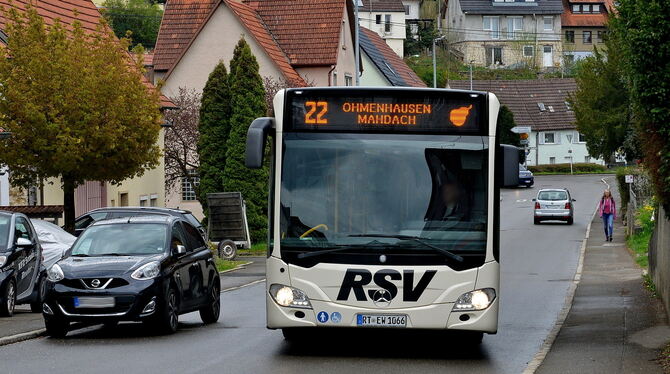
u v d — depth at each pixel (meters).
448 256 28.14
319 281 28.19
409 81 173.00
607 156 111.75
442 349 32.19
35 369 27.84
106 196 83.75
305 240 28.41
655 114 29.45
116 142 60.78
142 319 34.97
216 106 100.94
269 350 31.64
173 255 37.25
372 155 28.78
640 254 75.69
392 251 28.16
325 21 131.25
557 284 58.22
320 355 30.53
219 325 39.81
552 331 35.75
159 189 97.94
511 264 73.12
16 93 57.84
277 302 28.38
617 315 39.31
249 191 99.06
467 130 28.97
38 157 59.56
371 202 28.52
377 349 31.98
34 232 45.56
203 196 101.19
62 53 59.22
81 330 38.41
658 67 29.22
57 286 34.97
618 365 27.56
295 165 28.88
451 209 28.53
